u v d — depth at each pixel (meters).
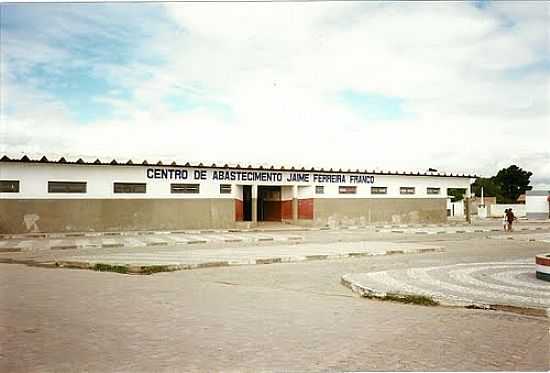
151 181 28.06
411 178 37.59
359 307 8.75
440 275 11.77
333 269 13.75
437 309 8.64
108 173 26.89
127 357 5.95
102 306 8.67
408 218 37.31
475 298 8.97
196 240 22.19
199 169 29.50
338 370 5.55
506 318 7.95
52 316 7.91
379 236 26.05
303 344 6.47
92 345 6.40
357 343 6.52
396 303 9.15
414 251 18.12
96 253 17.28
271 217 34.97
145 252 17.45
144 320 7.68
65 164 25.75
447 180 39.53
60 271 13.27
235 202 30.73
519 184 75.62
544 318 7.95
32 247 18.98
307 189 33.38
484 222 42.75
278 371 5.51
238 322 7.59
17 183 24.75
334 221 34.00
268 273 13.02
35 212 25.09
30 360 5.84
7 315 7.98
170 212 28.58
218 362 5.78
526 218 52.19
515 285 10.41
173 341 6.57
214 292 10.13
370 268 13.93
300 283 11.45
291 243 21.50
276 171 32.16
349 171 34.50
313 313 8.24
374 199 35.75
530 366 5.68
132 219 27.52
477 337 6.82
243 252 17.25
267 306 8.77
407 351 6.20
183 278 12.12
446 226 35.41
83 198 26.23
